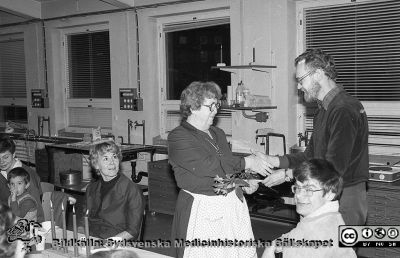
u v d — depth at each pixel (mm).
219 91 2434
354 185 2232
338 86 2293
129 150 5473
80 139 6809
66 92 7398
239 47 5156
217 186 2326
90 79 7105
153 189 5355
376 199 3631
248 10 5035
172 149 2406
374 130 4535
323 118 2299
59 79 7395
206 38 5785
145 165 6137
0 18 7969
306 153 2502
